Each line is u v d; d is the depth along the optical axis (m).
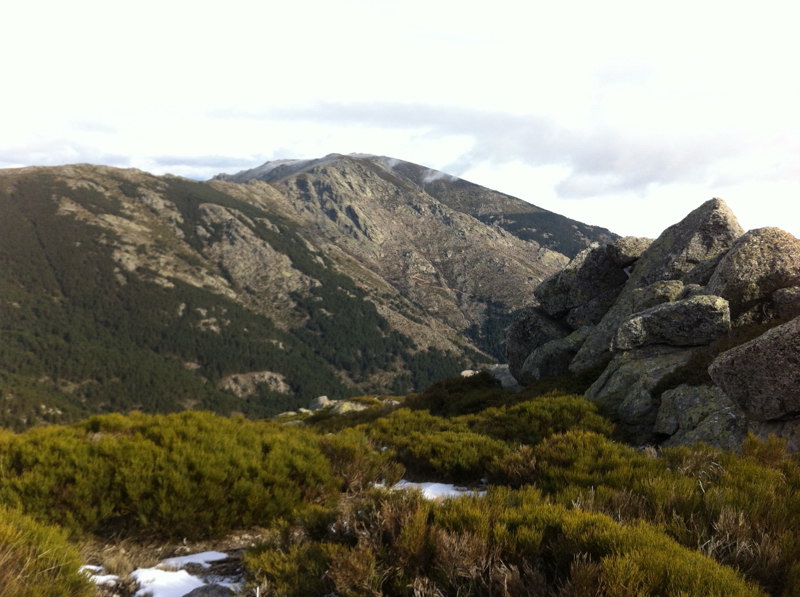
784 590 3.34
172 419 8.97
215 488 6.23
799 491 5.00
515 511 4.33
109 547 5.64
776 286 13.34
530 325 22.92
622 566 3.13
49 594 3.62
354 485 7.91
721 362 9.17
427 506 4.52
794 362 7.83
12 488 5.95
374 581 3.62
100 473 6.29
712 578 3.10
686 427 10.09
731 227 17.59
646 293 16.56
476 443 9.66
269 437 8.41
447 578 3.54
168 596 4.15
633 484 5.59
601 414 12.43
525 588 3.33
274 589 3.84
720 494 4.77
